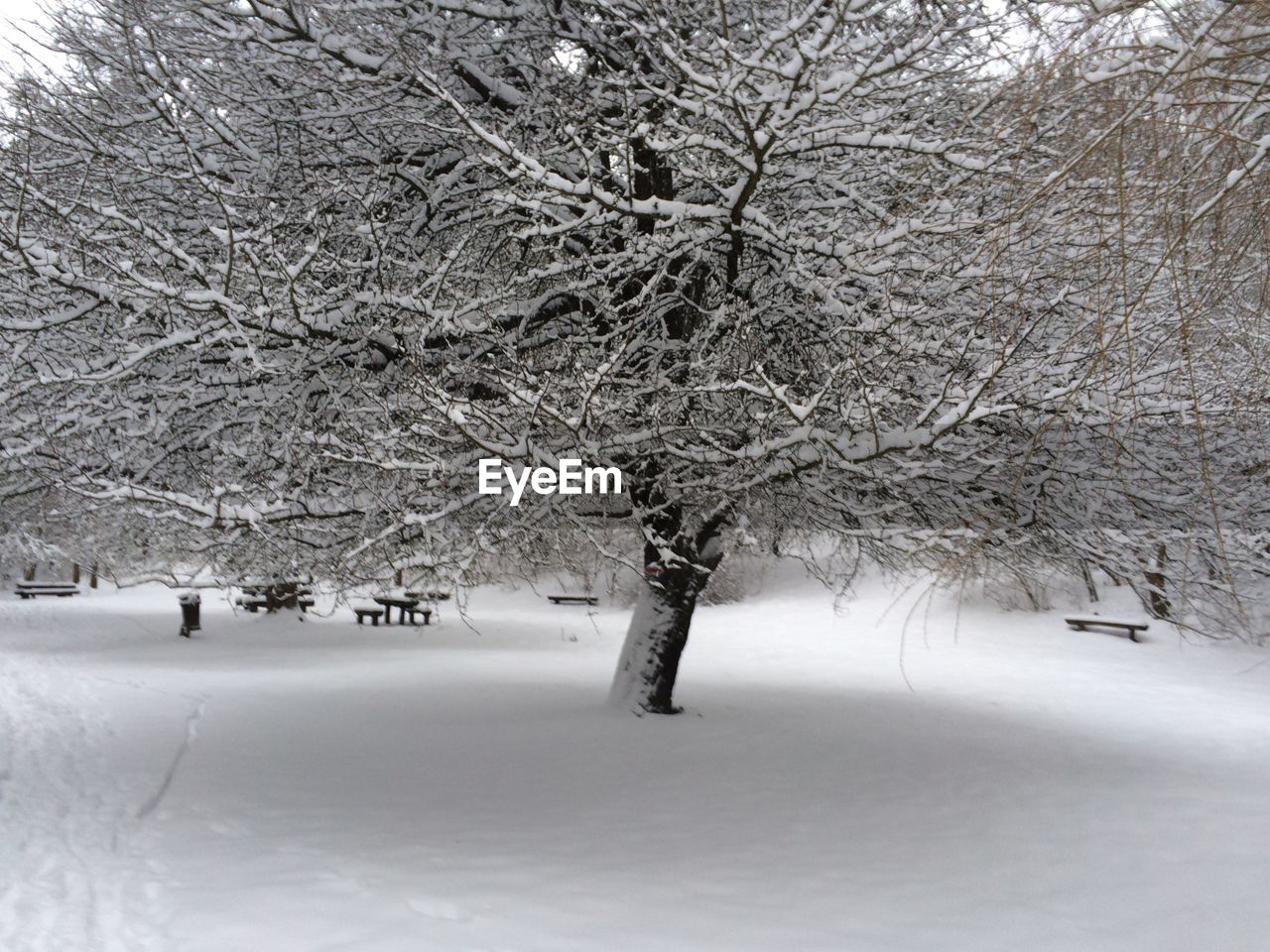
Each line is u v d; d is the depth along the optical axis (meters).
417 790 8.20
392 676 15.55
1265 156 3.59
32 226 9.70
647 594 11.60
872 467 8.91
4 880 6.03
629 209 8.59
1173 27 3.72
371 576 9.07
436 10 9.45
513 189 9.39
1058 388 7.34
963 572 5.53
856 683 16.02
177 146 10.16
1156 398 7.29
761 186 9.62
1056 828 7.46
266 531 8.84
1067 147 4.44
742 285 10.01
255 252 8.98
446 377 9.17
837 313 8.78
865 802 8.09
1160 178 3.82
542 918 5.48
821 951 5.11
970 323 8.13
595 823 7.34
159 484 9.90
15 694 13.58
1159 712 13.88
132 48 9.51
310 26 9.60
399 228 10.27
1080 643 21.05
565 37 9.82
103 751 9.80
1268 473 6.89
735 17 9.79
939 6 8.00
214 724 11.13
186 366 9.48
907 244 8.49
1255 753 10.95
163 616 27.05
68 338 9.48
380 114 10.18
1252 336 4.46
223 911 5.51
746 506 9.12
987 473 9.14
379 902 5.66
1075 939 5.33
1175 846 7.06
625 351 9.16
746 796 8.16
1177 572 8.70
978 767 9.55
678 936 5.27
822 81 7.89
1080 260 4.78
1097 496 9.48
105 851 6.61
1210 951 5.19
